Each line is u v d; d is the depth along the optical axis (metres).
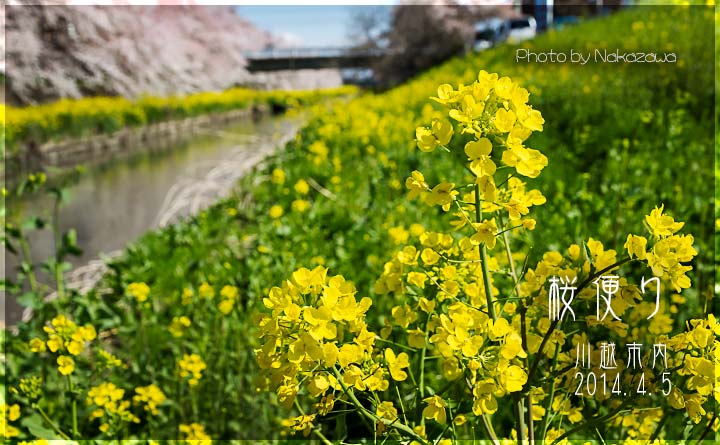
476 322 1.17
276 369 1.13
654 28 10.32
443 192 1.14
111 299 3.54
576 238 3.11
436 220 4.32
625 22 12.54
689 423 1.30
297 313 1.06
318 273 1.10
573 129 5.77
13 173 8.68
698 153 4.87
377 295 2.97
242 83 29.52
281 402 1.14
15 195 3.38
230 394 2.82
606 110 6.30
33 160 11.80
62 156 13.17
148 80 20.61
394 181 5.30
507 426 2.02
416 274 1.33
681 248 1.08
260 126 19.14
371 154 7.39
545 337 1.18
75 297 3.02
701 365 1.12
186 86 22.83
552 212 3.82
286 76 34.53
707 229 3.56
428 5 28.25
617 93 6.64
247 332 2.98
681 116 5.39
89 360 2.83
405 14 29.34
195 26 26.39
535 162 1.06
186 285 3.84
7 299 4.82
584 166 5.14
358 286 3.31
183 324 2.84
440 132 1.10
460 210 1.17
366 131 7.95
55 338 2.15
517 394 1.20
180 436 2.63
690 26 9.59
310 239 4.16
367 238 3.91
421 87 12.12
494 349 1.14
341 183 5.91
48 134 13.41
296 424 1.21
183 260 4.39
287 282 1.11
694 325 1.17
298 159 7.37
